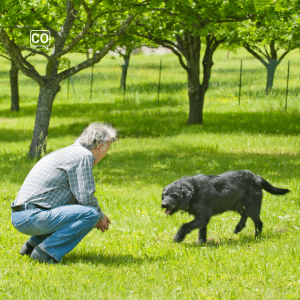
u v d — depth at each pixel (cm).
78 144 397
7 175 912
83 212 380
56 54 1092
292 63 3431
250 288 331
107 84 3150
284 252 421
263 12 1014
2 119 1981
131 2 1004
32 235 405
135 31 1466
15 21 942
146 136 1495
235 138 1349
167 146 1269
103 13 1105
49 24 1092
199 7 1027
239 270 372
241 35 1541
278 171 897
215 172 910
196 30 1247
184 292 328
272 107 1975
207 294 325
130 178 887
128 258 417
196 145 1272
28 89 3209
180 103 2305
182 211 490
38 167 385
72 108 2252
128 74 3522
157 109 2122
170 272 368
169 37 1500
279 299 316
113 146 1289
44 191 374
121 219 589
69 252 431
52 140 1410
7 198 709
